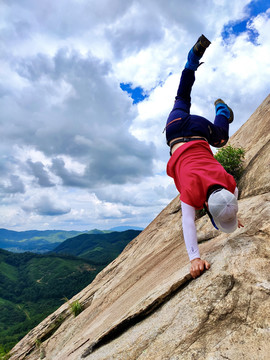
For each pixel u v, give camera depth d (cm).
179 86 300
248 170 577
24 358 1174
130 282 731
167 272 464
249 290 229
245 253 266
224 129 296
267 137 614
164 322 256
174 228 843
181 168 255
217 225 232
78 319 988
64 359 555
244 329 203
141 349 245
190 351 207
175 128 277
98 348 345
